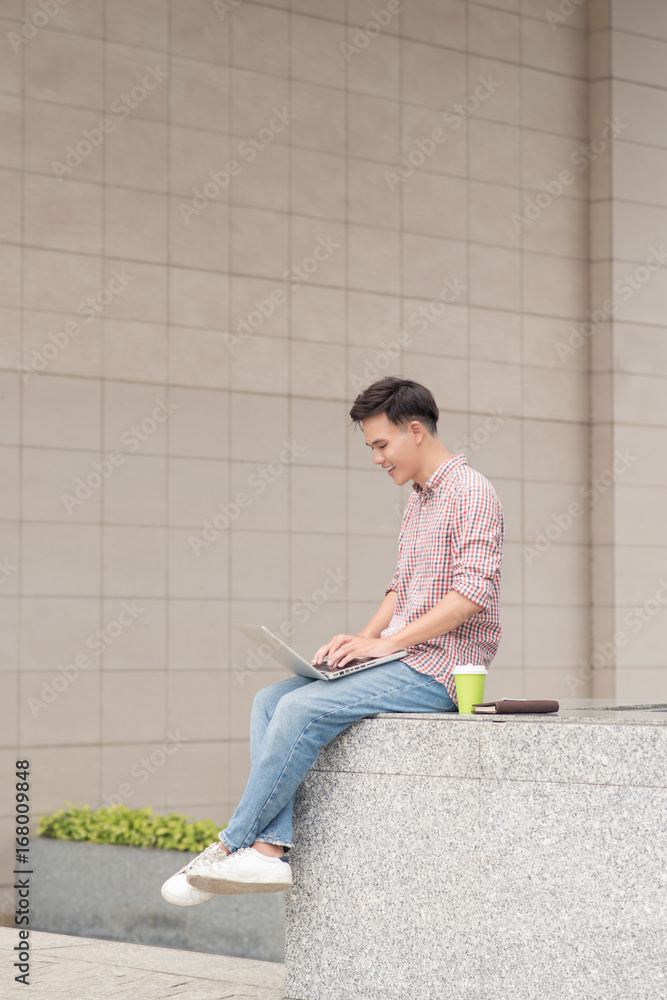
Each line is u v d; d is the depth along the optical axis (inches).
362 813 173.0
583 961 153.2
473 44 447.8
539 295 457.4
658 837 148.5
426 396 182.5
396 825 169.9
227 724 386.0
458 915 163.9
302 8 413.1
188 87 390.9
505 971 159.5
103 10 377.1
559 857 155.9
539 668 446.9
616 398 460.8
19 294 359.9
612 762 152.5
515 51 457.1
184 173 389.1
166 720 375.9
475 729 163.9
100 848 316.8
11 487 355.6
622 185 467.5
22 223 361.4
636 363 466.3
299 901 177.6
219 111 396.2
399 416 180.7
